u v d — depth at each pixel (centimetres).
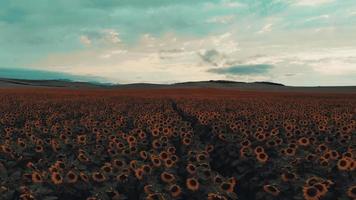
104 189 798
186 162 1045
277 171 960
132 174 889
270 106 3234
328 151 988
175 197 781
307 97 5872
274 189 821
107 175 862
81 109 2645
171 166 930
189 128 1620
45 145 1196
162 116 1902
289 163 966
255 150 1045
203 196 807
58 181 797
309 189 759
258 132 1302
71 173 817
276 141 1202
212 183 841
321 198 793
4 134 1486
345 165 878
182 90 9544
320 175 926
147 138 1448
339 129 1446
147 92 7869
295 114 2242
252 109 2844
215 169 1271
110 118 1980
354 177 862
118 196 780
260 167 1015
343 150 1220
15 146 1148
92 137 1375
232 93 7794
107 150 1147
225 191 805
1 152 1063
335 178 909
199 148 1212
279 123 1711
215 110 2739
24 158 1070
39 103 3228
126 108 2845
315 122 1800
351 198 771
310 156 986
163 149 1155
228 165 1254
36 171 873
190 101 3916
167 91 8650
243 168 1061
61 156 1040
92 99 4094
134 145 1119
